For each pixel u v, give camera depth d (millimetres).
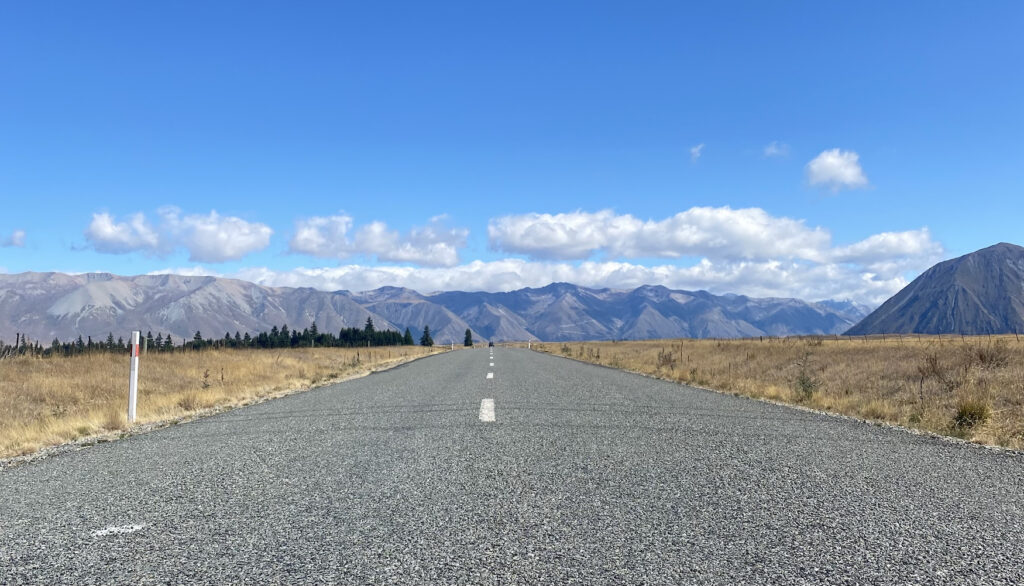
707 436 7090
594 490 4609
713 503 4242
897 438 7273
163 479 5230
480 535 3564
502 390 12875
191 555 3275
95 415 10148
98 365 21641
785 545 3379
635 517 3910
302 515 4016
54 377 18250
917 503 4262
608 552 3271
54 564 3164
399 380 16844
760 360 27891
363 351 52406
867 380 17375
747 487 4703
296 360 33312
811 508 4125
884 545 3379
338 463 5715
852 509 4102
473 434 7207
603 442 6648
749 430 7613
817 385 15430
